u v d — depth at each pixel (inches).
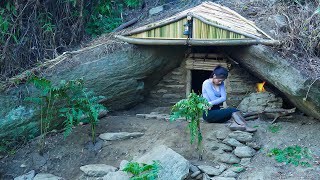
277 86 247.3
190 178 218.5
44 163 239.8
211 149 233.3
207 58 287.4
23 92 250.7
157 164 209.8
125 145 245.6
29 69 268.8
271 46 241.9
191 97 223.0
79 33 306.2
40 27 289.0
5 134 244.4
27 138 251.3
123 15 331.6
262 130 242.7
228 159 227.5
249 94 280.1
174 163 213.9
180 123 257.3
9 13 282.4
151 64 281.9
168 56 287.0
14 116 245.9
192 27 254.4
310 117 256.2
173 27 257.8
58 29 298.7
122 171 217.9
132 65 276.1
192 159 232.1
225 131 238.5
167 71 298.0
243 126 237.6
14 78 254.8
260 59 249.3
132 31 267.0
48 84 235.5
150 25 261.9
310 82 225.9
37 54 284.5
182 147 237.9
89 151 245.0
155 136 248.7
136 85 283.7
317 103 230.7
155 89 303.6
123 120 268.4
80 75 263.4
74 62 266.1
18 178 229.3
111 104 282.2
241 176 218.4
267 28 264.1
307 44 245.1
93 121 245.1
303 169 217.2
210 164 227.8
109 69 270.4
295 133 239.6
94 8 321.1
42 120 253.0
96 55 270.5
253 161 227.1
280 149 230.4
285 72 235.8
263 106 266.2
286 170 218.4
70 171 235.5
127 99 287.4
